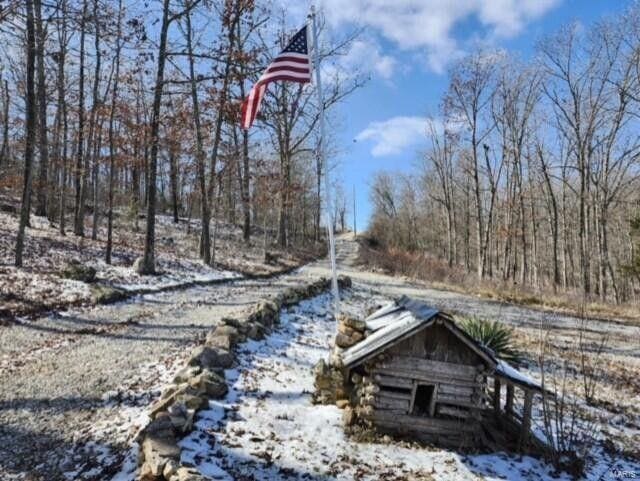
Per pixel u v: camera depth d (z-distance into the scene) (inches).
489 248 1539.1
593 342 564.4
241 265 900.0
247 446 200.2
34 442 201.5
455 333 232.2
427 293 893.8
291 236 1771.7
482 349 233.0
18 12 439.5
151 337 365.7
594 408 346.9
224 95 751.1
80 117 784.3
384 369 236.4
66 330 365.4
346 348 271.3
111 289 484.1
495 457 235.3
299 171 1640.0
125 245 799.7
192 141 837.2
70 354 313.3
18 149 930.1
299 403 258.2
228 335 325.1
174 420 195.2
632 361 494.3
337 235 3555.6
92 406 239.8
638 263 896.9
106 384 267.3
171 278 635.5
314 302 597.0
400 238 2362.2
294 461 196.1
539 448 246.1
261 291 660.7
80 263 554.9
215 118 825.5
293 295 546.0
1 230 658.8
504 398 344.8
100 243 749.3
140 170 1205.1
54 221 892.0
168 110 787.4
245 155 1025.5
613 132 1097.4
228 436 205.3
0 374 270.8
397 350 237.3
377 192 2628.0
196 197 1069.1
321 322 491.8
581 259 1035.9
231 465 181.8
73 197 1263.5
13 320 366.3
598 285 1211.2
